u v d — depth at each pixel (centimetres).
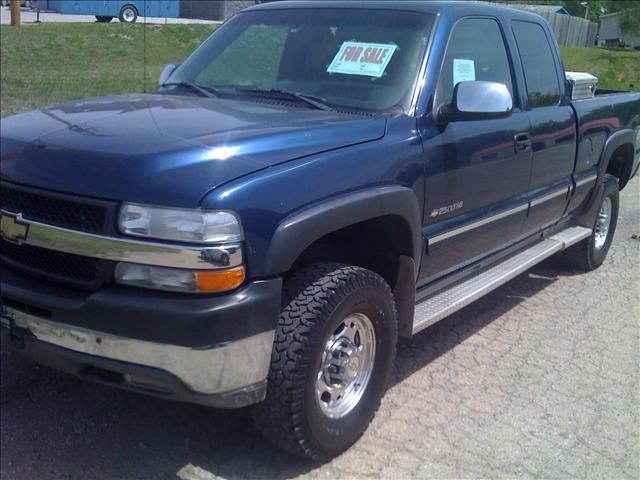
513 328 522
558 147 525
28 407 379
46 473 325
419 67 397
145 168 287
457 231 417
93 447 347
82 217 292
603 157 616
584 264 654
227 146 302
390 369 369
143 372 285
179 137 310
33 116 370
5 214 314
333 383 337
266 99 407
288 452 348
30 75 1393
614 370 460
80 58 1552
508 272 493
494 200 454
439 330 512
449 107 393
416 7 429
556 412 403
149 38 1658
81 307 287
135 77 1442
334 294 316
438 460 351
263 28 462
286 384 304
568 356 478
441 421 386
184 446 351
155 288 282
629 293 611
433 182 386
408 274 380
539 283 630
